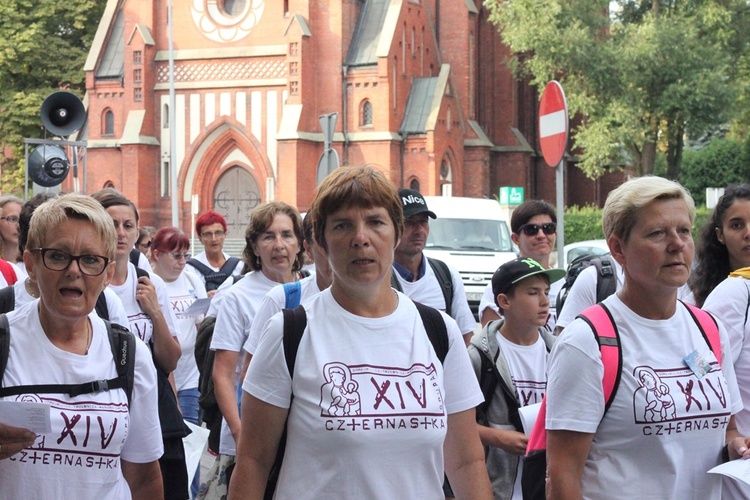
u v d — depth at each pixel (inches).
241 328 242.2
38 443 145.3
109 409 150.3
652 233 142.6
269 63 1524.4
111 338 155.1
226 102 1550.2
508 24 1393.9
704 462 144.1
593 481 142.6
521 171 1782.7
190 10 1565.0
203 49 1558.8
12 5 1657.2
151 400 160.1
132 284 246.5
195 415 336.8
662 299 144.8
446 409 138.6
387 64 1478.8
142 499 164.4
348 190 131.8
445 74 1560.0
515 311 217.5
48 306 146.9
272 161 1528.1
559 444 142.7
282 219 247.4
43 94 1641.2
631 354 142.3
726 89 1304.1
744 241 206.8
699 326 147.9
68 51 1695.4
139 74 1572.3
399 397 129.6
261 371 132.7
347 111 1503.4
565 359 143.1
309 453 129.0
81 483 147.3
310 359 131.0
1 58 1599.4
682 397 141.5
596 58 1330.0
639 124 1337.4
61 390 148.0
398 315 135.3
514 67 1592.0
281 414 132.3
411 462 129.3
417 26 1562.5
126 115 1583.4
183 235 347.3
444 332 138.6
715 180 2122.3
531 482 164.4
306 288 216.1
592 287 245.4
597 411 141.3
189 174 1574.8
